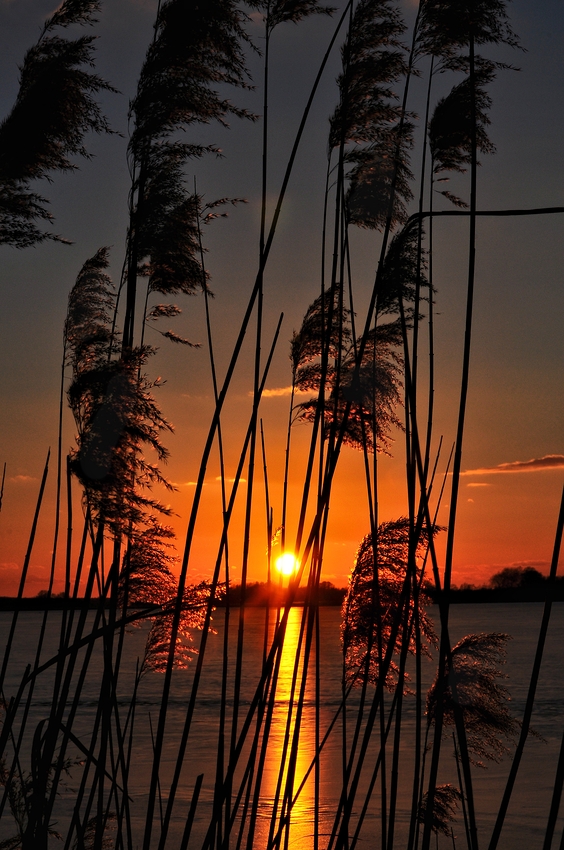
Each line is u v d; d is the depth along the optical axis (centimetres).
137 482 454
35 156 469
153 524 454
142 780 1769
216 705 3128
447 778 1667
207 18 438
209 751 2127
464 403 361
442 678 375
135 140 466
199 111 456
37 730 407
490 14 422
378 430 496
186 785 1692
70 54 464
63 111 459
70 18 469
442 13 429
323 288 453
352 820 1298
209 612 421
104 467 431
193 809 391
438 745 377
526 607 16062
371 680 495
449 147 462
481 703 507
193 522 416
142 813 1434
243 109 457
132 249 474
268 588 502
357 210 473
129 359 455
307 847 901
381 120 459
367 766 1788
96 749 1410
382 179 462
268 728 437
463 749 369
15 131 459
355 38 450
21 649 5697
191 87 454
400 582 497
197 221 485
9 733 464
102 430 433
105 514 429
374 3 446
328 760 1845
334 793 1523
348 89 455
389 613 495
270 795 1467
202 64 456
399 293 431
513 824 1385
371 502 451
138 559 507
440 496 488
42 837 399
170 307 514
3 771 474
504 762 1934
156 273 501
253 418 439
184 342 518
